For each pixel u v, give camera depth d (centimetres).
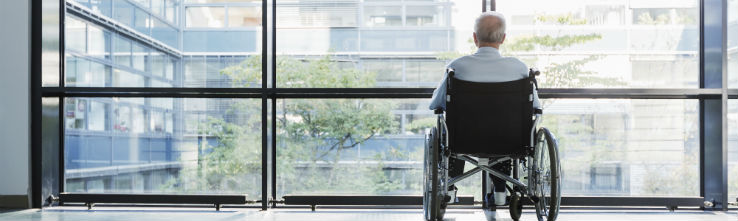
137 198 401
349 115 414
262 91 404
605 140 409
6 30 404
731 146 412
